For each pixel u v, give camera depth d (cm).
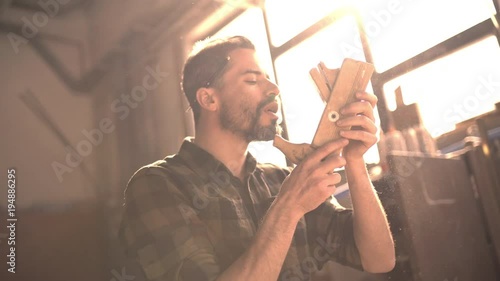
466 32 147
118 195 79
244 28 131
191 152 81
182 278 66
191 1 103
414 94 151
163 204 71
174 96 92
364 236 79
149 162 85
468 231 128
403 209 121
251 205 81
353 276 116
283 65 148
